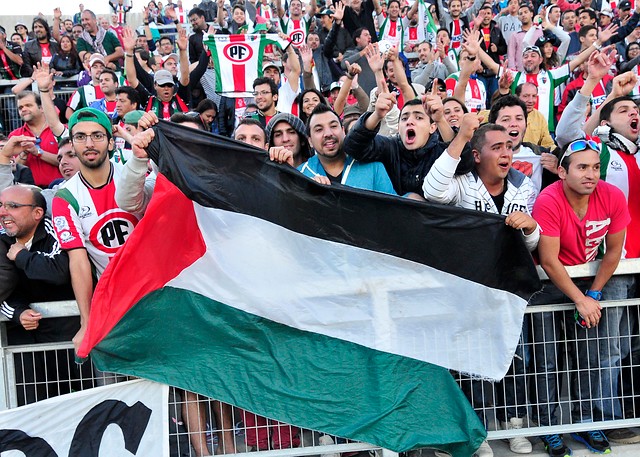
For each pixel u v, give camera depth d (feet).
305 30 44.75
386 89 20.59
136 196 14.48
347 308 14.49
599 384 15.43
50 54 45.57
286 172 14.28
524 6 40.63
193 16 42.68
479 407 15.76
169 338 14.11
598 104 31.04
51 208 16.16
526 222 14.30
